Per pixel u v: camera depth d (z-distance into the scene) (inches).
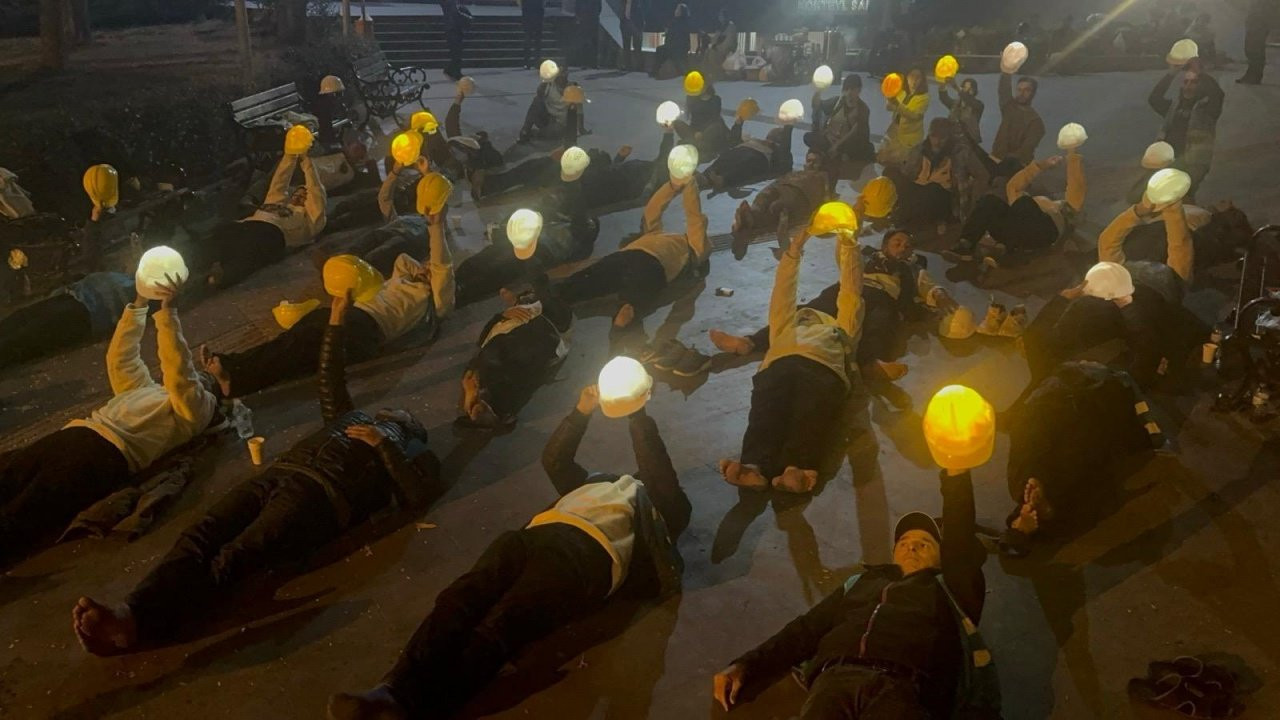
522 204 391.5
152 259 190.4
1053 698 141.1
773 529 181.5
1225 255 303.7
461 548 177.8
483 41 834.2
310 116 458.6
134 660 149.9
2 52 598.2
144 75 505.7
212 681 145.8
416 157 335.3
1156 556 171.6
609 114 593.0
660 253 283.9
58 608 161.9
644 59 792.9
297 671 148.0
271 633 155.9
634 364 162.6
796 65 735.1
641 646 152.6
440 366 253.4
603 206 392.8
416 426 192.1
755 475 186.7
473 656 134.4
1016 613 158.4
